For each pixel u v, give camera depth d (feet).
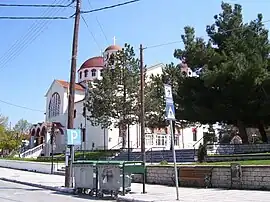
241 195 48.91
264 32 122.83
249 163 69.36
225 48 119.24
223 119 119.75
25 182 84.69
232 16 123.03
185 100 121.70
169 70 152.25
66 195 58.13
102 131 197.16
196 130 219.82
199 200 45.39
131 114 149.59
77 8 70.95
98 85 152.66
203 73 110.42
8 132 247.50
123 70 151.43
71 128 68.39
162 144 206.18
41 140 231.30
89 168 57.41
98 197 54.29
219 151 107.86
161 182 69.15
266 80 107.55
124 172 53.06
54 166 121.49
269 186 54.19
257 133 213.05
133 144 189.57
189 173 63.98
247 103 113.39
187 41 121.19
